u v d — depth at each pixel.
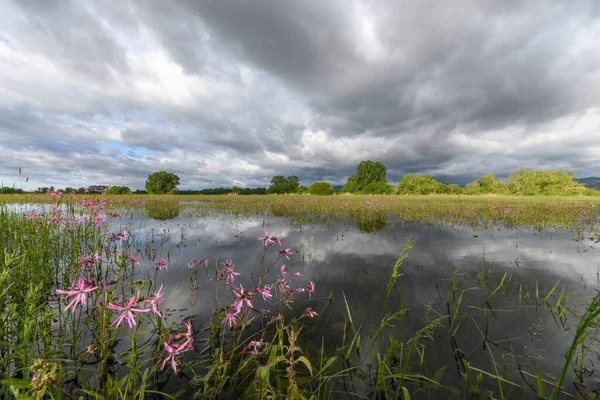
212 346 2.47
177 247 5.86
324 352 2.40
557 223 9.17
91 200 4.67
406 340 2.56
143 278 3.93
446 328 2.74
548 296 3.30
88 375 2.05
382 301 3.34
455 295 3.49
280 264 4.69
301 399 1.72
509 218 10.36
